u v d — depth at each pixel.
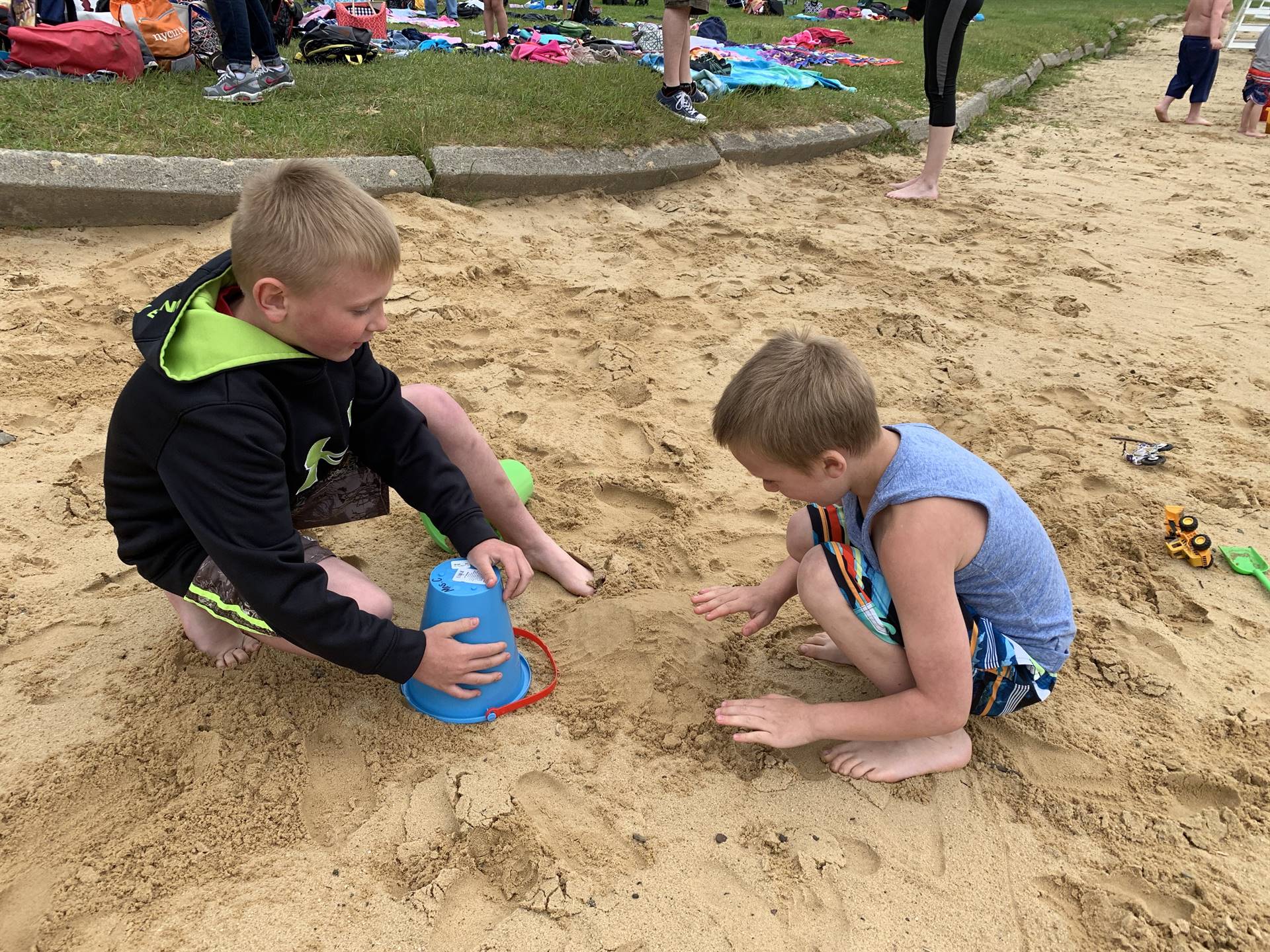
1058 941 1.79
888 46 12.41
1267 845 1.97
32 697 2.21
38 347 3.71
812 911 1.83
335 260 1.79
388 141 5.34
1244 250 5.72
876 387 3.90
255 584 1.83
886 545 1.92
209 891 1.81
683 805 2.05
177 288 1.96
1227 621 2.64
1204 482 3.30
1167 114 9.95
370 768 2.09
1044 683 2.12
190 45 6.50
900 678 2.12
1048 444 3.53
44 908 1.77
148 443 1.84
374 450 2.35
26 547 2.70
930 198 6.51
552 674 2.40
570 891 1.83
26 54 5.58
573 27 10.51
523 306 4.47
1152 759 2.18
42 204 4.38
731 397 1.98
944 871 1.92
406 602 2.60
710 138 6.57
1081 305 4.78
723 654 2.49
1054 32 15.26
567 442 3.43
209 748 2.10
